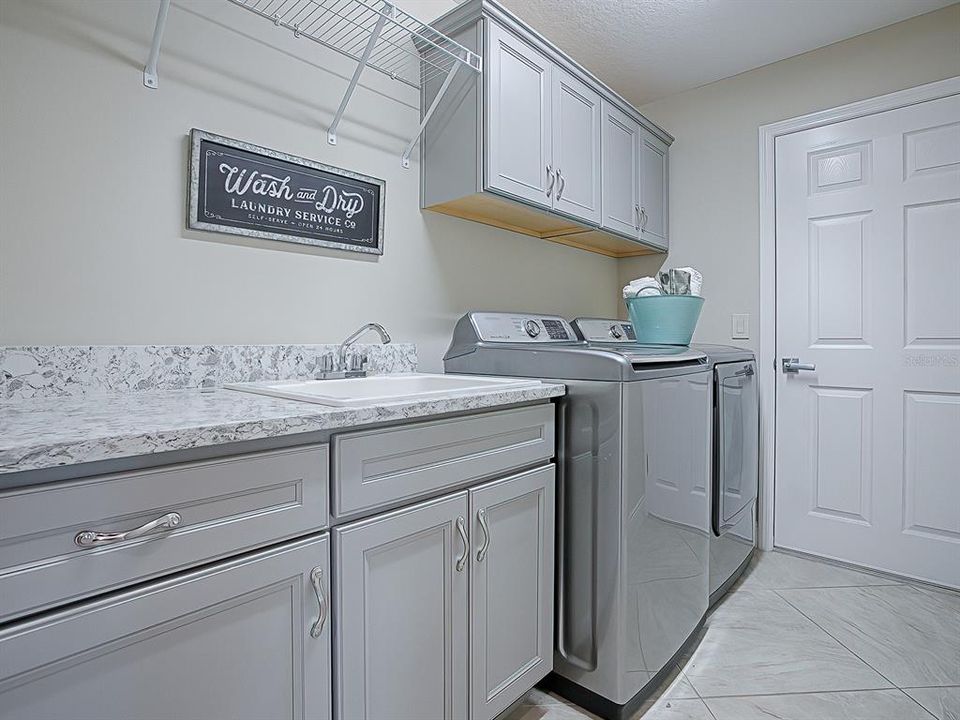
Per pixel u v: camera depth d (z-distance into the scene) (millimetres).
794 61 2488
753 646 1751
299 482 889
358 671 979
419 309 1919
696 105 2783
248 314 1446
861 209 2320
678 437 1621
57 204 1133
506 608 1315
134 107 1238
